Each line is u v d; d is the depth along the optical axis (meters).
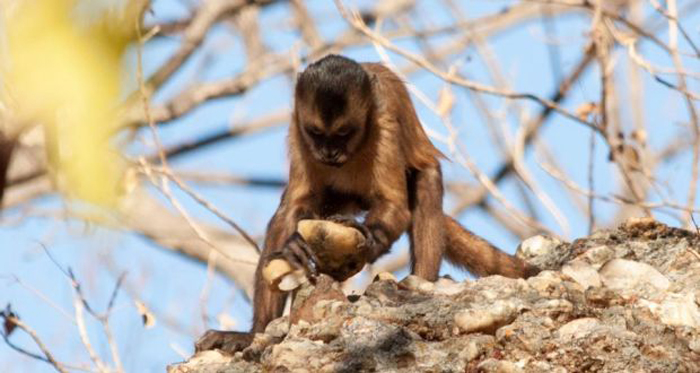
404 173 12.23
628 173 14.41
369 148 11.95
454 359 7.64
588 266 8.99
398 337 7.79
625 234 10.41
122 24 2.28
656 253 9.62
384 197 11.99
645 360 7.38
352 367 7.56
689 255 9.37
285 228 11.78
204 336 10.31
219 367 8.31
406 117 12.62
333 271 9.72
